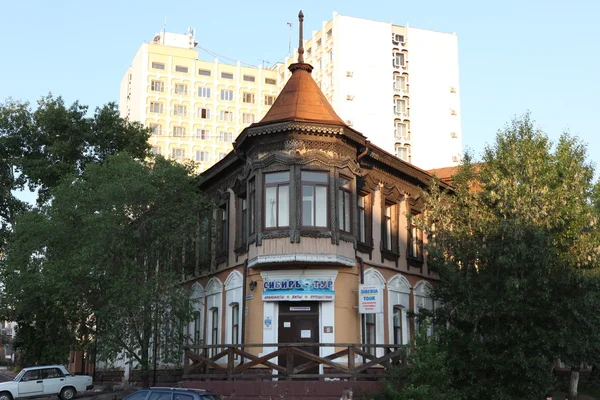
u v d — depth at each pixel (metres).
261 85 115.88
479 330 24.66
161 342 26.03
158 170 26.67
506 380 23.31
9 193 37.84
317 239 23.20
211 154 110.81
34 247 28.23
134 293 24.31
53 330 32.72
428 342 21.44
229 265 27.80
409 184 30.89
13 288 29.23
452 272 24.55
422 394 19.50
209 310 29.70
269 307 23.72
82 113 38.06
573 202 24.08
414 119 94.69
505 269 23.64
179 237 26.12
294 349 20.95
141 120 107.31
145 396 17.38
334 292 23.59
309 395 20.47
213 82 113.00
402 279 29.17
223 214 29.84
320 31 96.75
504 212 24.33
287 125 23.53
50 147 36.09
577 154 26.11
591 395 35.66
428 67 97.25
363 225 26.95
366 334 25.66
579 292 23.33
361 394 20.55
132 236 25.67
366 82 91.50
